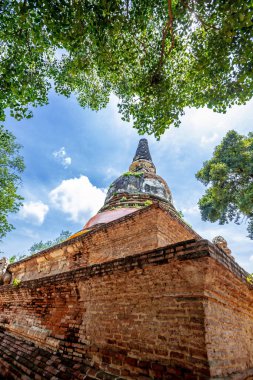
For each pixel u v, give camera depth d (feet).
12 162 57.77
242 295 17.22
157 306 14.67
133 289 16.40
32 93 26.11
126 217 27.37
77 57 25.49
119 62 26.50
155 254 15.23
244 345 16.56
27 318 26.37
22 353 22.67
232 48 20.51
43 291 24.48
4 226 57.31
